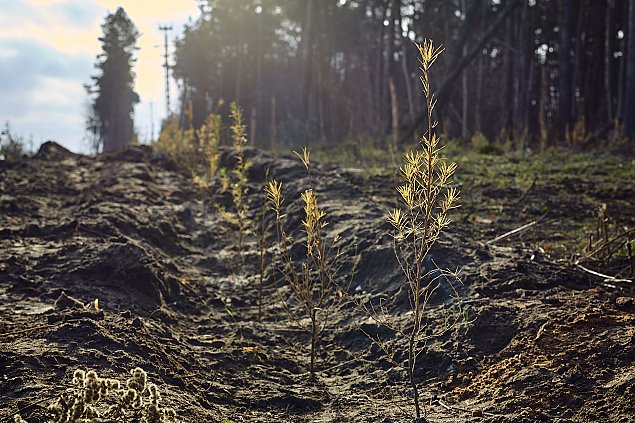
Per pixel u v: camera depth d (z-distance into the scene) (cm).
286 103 4116
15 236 564
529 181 883
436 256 472
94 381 216
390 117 2138
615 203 755
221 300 488
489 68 3150
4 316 372
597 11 2920
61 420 214
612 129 1493
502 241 594
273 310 472
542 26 3372
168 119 1384
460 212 726
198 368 345
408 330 391
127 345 336
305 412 312
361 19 3812
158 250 591
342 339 406
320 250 385
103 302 420
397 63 3716
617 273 489
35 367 291
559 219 693
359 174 883
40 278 450
